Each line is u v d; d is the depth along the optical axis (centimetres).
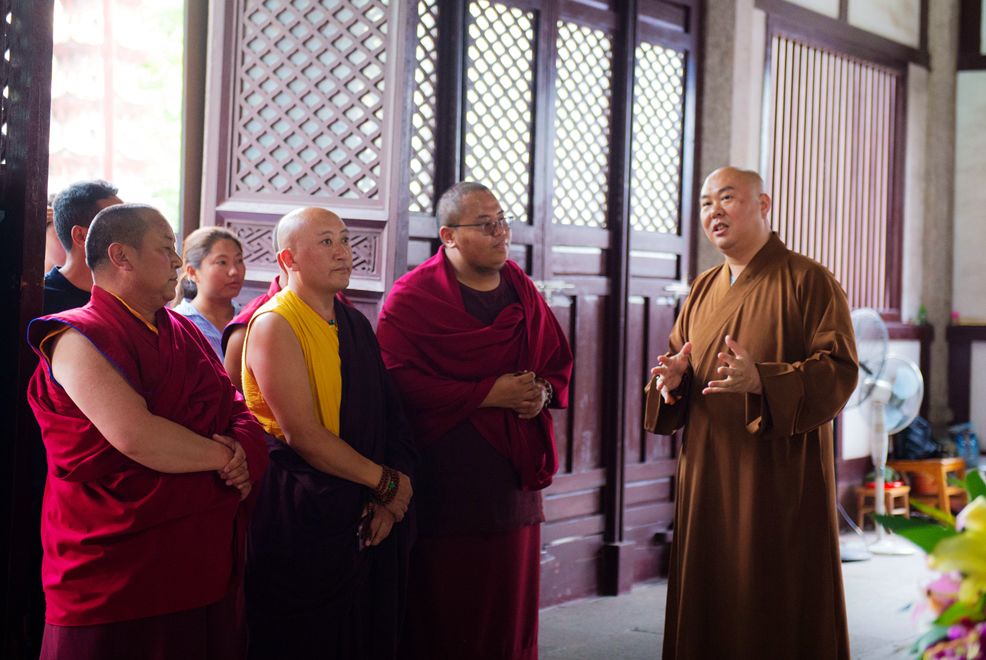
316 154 341
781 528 281
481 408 286
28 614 234
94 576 202
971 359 712
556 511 434
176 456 204
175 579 208
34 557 236
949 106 711
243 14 349
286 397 245
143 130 363
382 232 334
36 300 232
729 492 288
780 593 281
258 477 226
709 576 292
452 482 284
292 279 255
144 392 207
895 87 682
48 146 234
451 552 286
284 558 248
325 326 254
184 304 297
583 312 450
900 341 688
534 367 295
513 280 301
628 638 388
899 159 685
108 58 354
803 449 283
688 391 301
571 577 442
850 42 628
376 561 262
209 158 349
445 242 296
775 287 290
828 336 282
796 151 590
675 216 499
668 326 493
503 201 418
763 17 548
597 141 458
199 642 213
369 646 262
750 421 278
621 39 462
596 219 459
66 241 247
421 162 386
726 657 289
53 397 203
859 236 655
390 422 269
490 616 289
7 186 231
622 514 462
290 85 345
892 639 386
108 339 202
